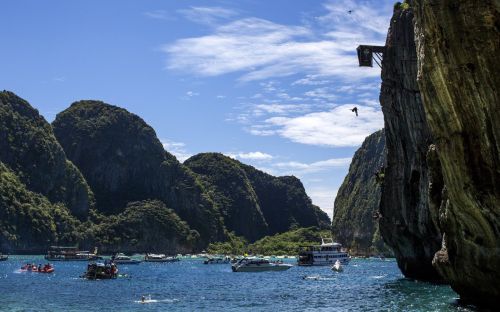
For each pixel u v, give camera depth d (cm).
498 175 2467
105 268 8888
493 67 2281
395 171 6944
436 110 2702
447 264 3534
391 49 6550
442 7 2383
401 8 6644
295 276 9144
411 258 6806
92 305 4694
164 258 18325
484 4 2227
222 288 6756
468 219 2862
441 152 2788
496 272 2897
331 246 13025
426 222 5916
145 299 5247
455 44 2378
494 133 2377
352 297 4934
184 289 6656
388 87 6656
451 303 3856
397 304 4078
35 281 8050
